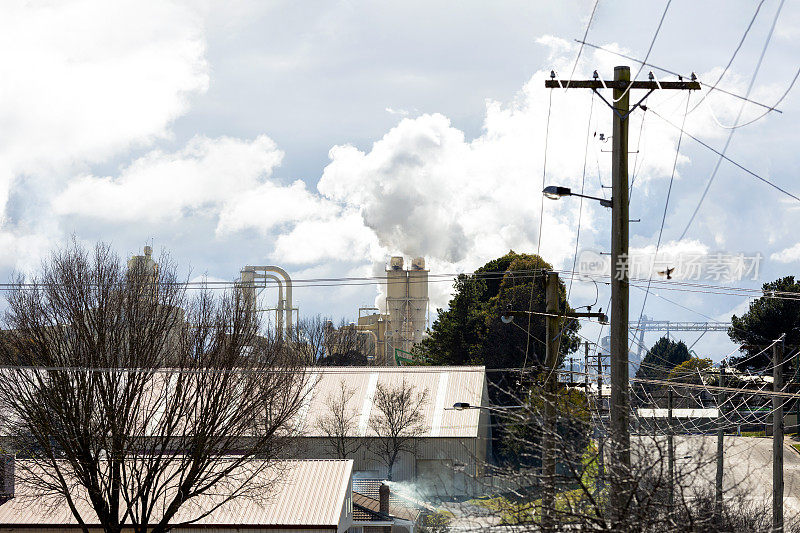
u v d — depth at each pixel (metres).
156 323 37.12
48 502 40.78
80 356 35.78
